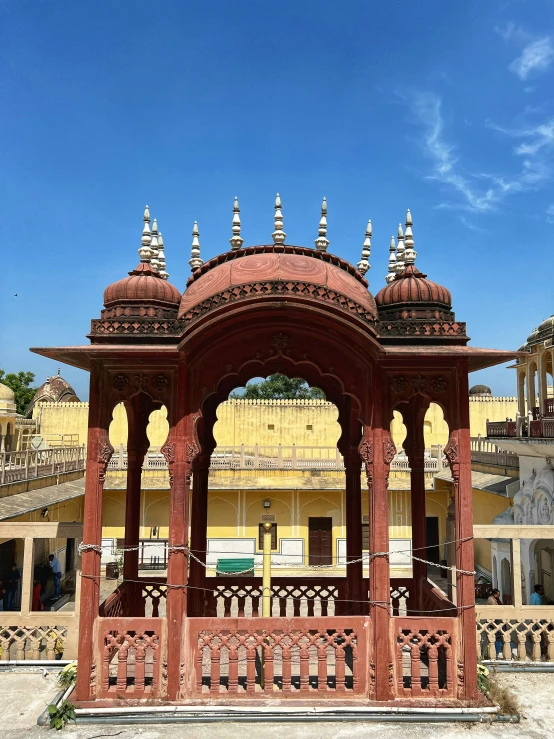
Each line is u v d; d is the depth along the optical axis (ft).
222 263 18.72
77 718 14.93
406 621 16.12
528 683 18.30
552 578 39.40
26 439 86.22
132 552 21.77
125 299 17.37
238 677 16.96
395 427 84.43
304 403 84.23
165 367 16.74
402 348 16.75
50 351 16.08
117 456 66.03
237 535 65.36
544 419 40.45
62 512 57.16
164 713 15.03
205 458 23.07
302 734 14.35
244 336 17.42
